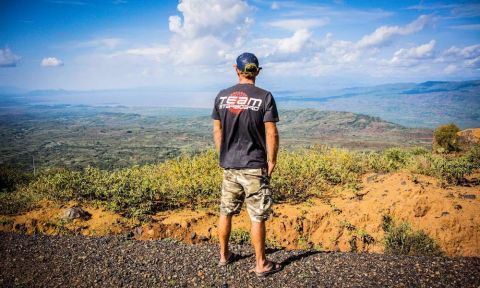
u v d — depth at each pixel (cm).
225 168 365
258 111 342
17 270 369
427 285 319
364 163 1066
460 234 679
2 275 358
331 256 397
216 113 365
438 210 721
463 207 716
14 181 1066
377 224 722
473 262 361
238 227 690
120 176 867
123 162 16312
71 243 440
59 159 17638
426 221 714
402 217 728
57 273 361
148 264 379
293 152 1152
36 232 679
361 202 776
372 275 342
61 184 813
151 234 677
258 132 349
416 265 360
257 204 352
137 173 969
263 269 350
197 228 702
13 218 707
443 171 914
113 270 365
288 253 411
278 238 711
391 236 632
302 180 893
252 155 351
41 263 383
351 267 363
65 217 705
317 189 863
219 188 820
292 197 834
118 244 438
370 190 832
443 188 805
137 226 698
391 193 786
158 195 831
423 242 609
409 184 808
